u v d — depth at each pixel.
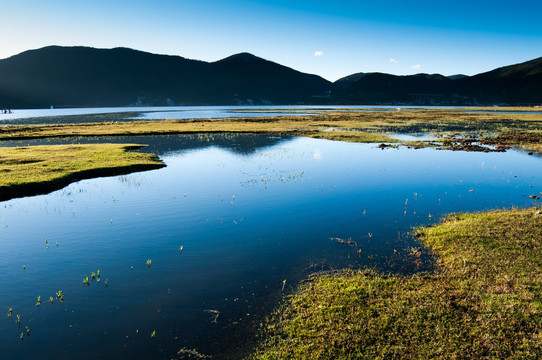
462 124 88.38
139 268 14.12
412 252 14.80
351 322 9.79
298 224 19.11
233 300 11.52
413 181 28.92
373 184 28.11
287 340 9.34
